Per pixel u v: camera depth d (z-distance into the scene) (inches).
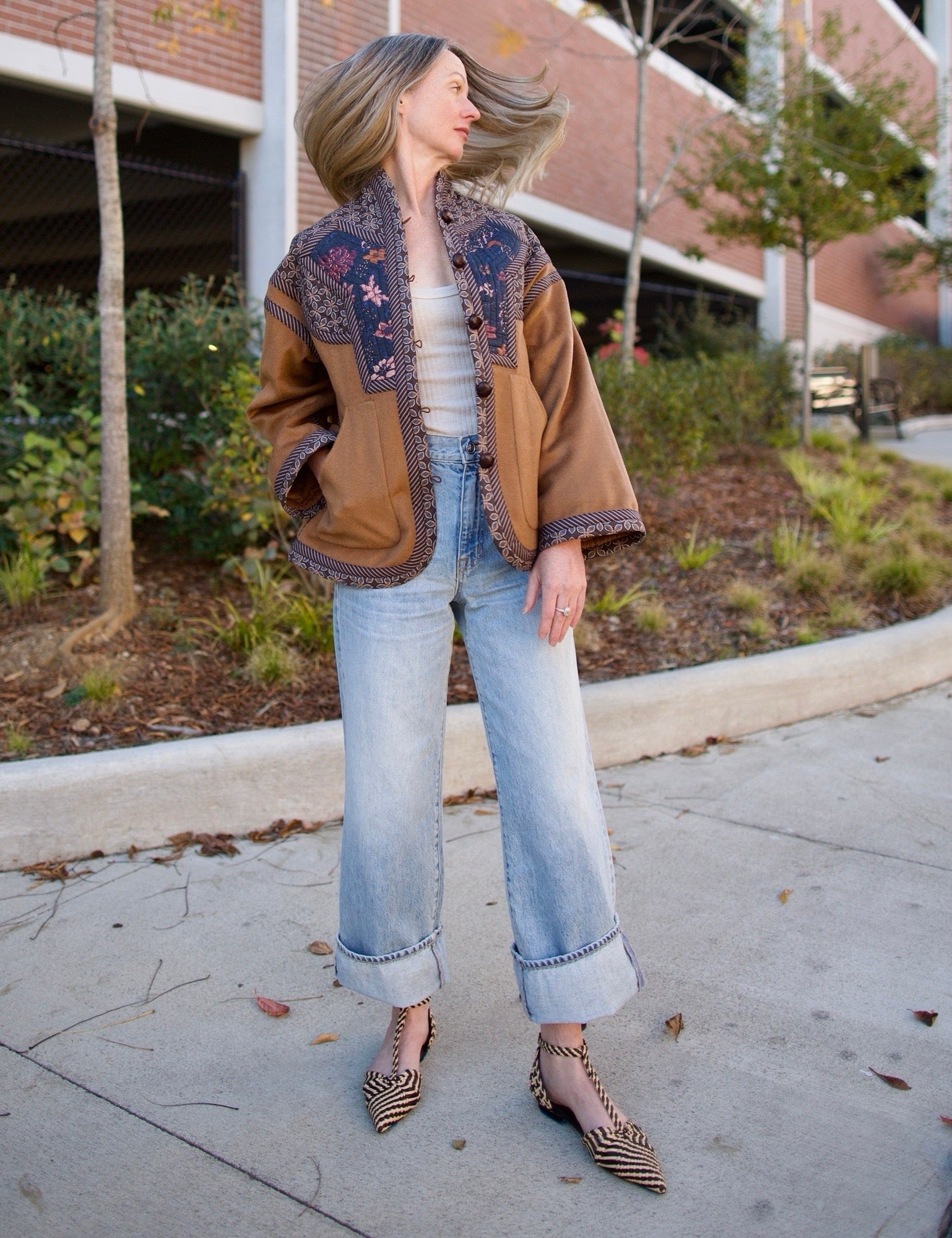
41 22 257.0
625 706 142.9
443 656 71.4
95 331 185.8
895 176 361.7
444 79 68.8
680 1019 84.1
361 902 72.9
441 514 67.7
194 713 140.4
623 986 71.7
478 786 134.3
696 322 508.7
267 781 123.0
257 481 175.2
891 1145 70.0
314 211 309.0
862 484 275.6
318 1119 74.5
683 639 174.7
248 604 175.2
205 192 377.7
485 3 383.6
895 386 521.7
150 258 446.6
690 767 142.1
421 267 67.9
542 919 71.3
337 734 127.3
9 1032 84.5
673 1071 78.9
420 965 74.7
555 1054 72.2
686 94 519.8
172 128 380.2
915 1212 63.7
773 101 355.9
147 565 191.0
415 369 66.1
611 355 268.1
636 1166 67.0
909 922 100.0
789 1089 76.4
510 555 67.5
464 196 73.7
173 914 103.9
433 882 74.9
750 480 275.3
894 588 196.9
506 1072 79.9
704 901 105.0
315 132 70.2
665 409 234.2
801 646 170.4
